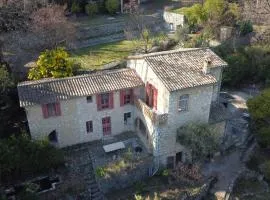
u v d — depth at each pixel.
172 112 29.39
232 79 44.84
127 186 30.05
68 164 30.75
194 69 30.56
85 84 31.25
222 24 53.56
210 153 32.34
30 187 27.83
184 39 50.78
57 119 30.80
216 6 53.53
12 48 43.03
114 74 32.75
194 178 30.09
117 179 29.17
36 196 27.45
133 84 31.89
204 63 30.09
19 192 28.38
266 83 46.09
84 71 39.03
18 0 42.22
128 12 58.44
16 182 28.50
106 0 57.38
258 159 34.59
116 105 32.53
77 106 30.91
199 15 54.84
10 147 27.80
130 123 34.44
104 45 49.38
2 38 42.66
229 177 31.45
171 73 29.62
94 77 32.06
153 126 30.00
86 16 56.44
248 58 46.91
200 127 30.02
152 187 29.67
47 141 28.70
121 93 32.09
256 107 34.62
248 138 36.41
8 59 41.34
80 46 48.31
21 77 37.97
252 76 47.09
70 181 29.28
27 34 43.28
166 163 31.97
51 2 50.28
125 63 41.72
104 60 43.53
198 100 30.06
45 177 29.44
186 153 32.19
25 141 28.39
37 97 29.41
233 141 35.50
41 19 42.00
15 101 35.00
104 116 32.62
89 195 28.62
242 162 33.25
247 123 37.12
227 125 35.47
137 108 32.66
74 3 54.62
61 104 30.20
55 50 37.34
